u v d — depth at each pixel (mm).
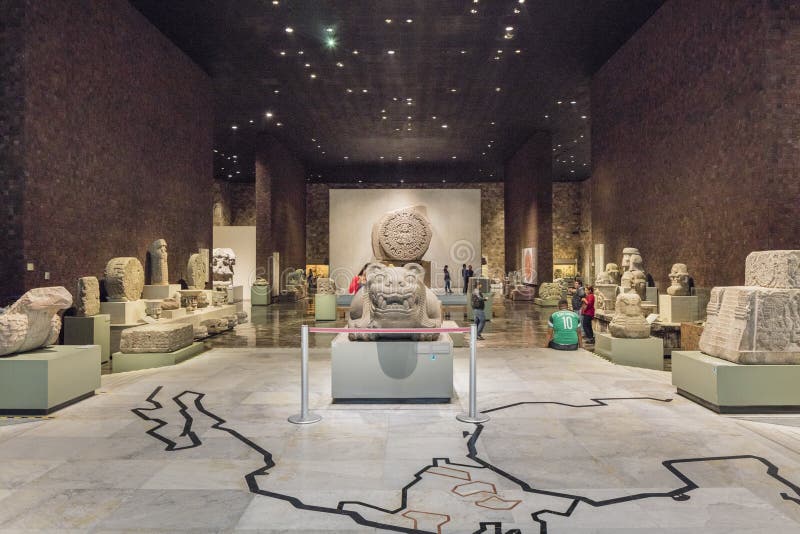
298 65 16656
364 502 3549
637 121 14234
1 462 4324
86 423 5418
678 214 11977
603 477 3965
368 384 6215
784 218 8789
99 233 10961
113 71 11469
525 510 3424
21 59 8727
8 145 8734
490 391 6746
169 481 3920
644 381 7312
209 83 17344
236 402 6250
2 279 8750
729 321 6141
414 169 34281
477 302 12609
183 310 13016
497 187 38938
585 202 37531
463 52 15758
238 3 12477
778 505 3488
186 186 15453
